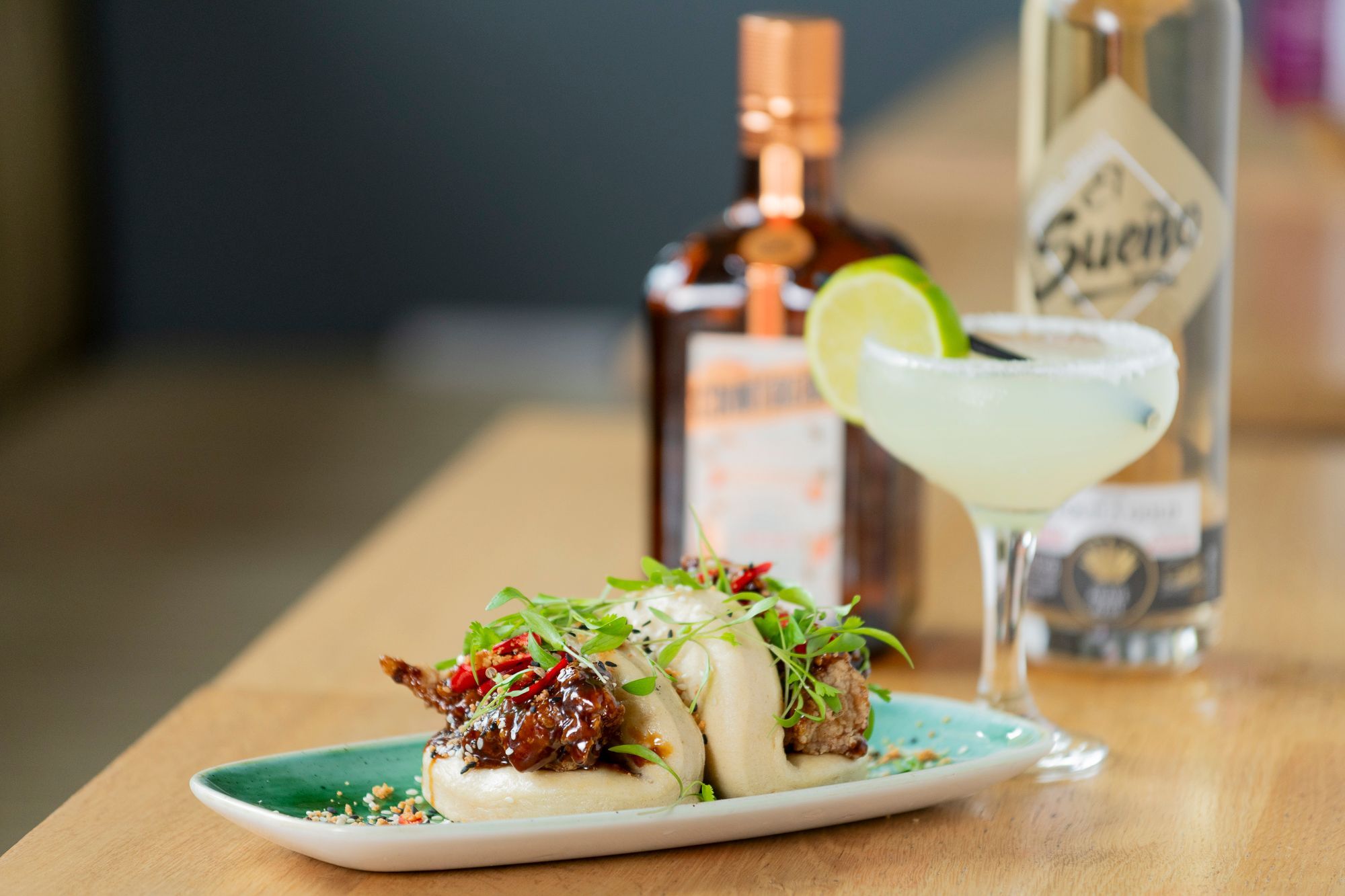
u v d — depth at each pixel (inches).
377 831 36.7
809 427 46.3
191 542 106.9
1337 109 107.6
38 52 156.4
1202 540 45.1
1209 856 38.4
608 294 177.9
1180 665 45.4
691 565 40.0
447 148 174.1
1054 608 45.4
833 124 46.3
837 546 46.4
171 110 170.9
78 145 167.2
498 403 155.6
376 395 158.7
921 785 38.4
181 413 148.7
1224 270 44.7
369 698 43.6
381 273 176.4
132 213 173.0
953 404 39.9
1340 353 64.8
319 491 122.2
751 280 46.1
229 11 169.0
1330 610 48.1
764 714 38.2
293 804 38.4
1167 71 44.0
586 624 38.2
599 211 176.1
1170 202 44.2
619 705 37.4
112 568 100.1
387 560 50.7
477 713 37.7
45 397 153.0
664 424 46.9
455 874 37.5
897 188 100.1
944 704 41.1
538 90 173.3
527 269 177.5
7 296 151.0
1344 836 39.0
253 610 91.4
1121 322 43.0
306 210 174.4
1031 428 39.8
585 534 52.4
